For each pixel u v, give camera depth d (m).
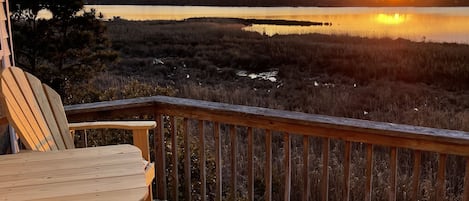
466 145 1.97
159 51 16.78
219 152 2.75
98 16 10.22
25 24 9.40
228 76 13.20
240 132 6.61
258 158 5.38
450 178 4.47
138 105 2.86
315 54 14.69
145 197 1.42
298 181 4.33
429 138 2.03
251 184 2.65
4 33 3.09
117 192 1.42
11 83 2.20
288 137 2.49
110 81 11.18
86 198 1.38
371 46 14.87
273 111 2.52
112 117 2.85
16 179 1.54
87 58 9.95
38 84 2.46
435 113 7.48
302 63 14.09
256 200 4.32
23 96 2.24
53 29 9.69
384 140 2.18
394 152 2.20
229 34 19.58
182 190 4.08
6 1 3.17
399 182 4.29
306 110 8.52
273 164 4.91
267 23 22.42
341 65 12.81
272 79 12.43
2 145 2.82
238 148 5.77
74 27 9.92
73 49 9.75
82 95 7.07
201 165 2.85
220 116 2.67
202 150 2.82
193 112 2.78
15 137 3.06
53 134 2.32
